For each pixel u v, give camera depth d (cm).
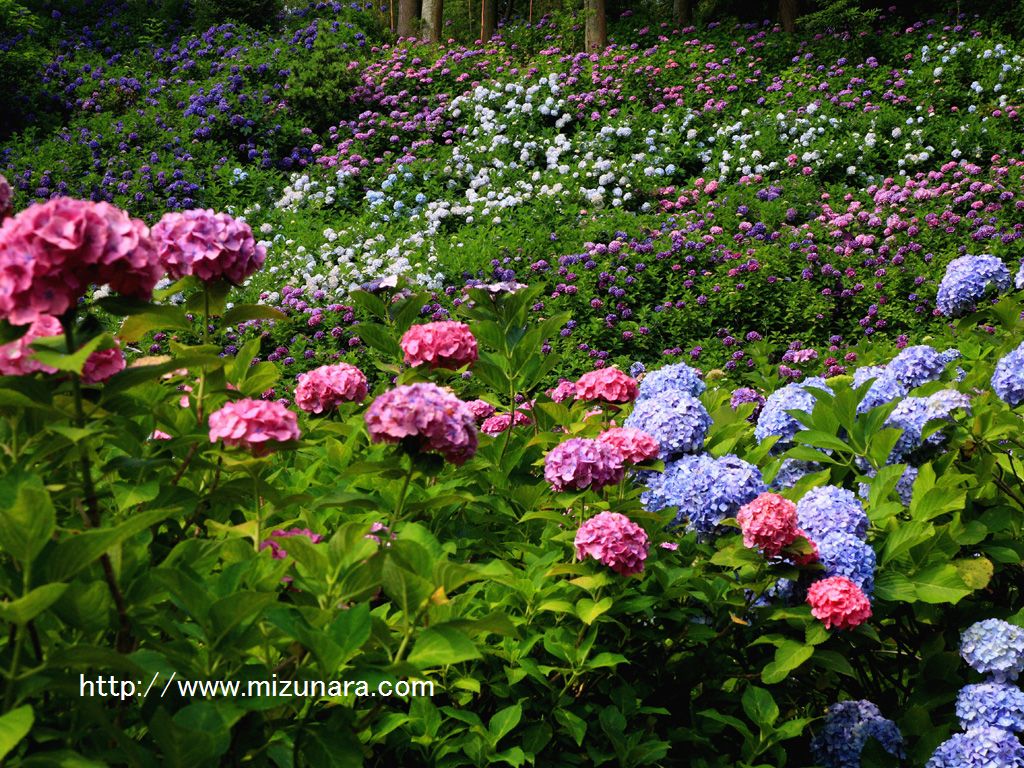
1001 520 320
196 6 1931
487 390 424
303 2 2038
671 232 1059
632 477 337
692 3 2098
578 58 1616
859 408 374
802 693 332
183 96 1493
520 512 318
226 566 205
